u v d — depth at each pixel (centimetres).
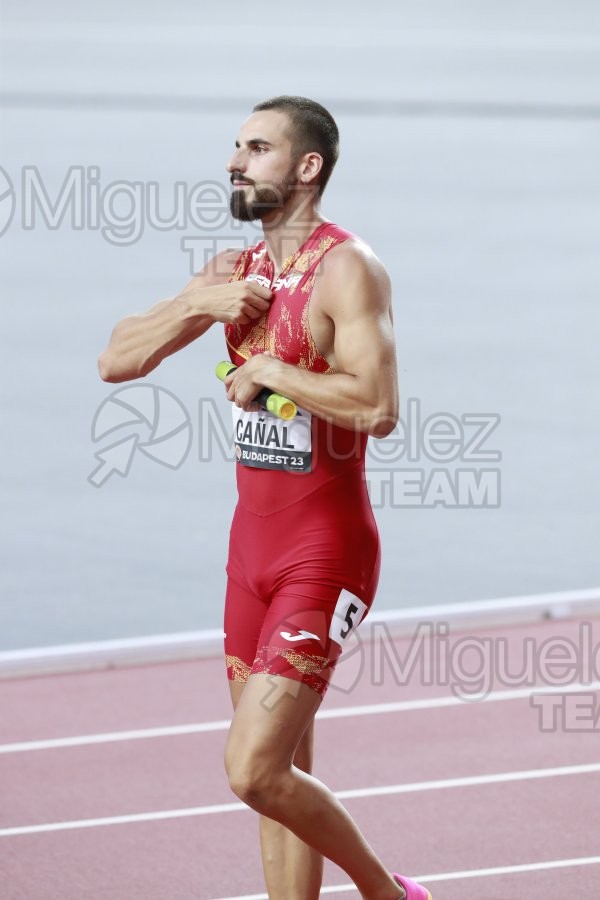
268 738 941
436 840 1324
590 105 7681
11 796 1438
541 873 1246
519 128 7025
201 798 1436
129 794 1445
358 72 8456
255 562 1018
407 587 2153
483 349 3669
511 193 5688
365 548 1013
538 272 4531
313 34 10138
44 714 1684
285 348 997
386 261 4619
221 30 10169
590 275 4516
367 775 1493
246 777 935
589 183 5903
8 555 2295
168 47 9112
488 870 1255
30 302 3988
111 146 5866
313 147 1000
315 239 1002
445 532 2450
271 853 1041
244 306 997
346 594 995
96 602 2081
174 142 6003
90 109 6831
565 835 1331
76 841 1327
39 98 7125
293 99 1009
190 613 2031
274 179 996
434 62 8938
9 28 9788
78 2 11344
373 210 5328
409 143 6606
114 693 1758
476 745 1576
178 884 1234
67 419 3033
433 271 4512
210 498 2617
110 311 3891
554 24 11031
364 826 1360
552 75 8581
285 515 1001
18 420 3022
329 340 991
